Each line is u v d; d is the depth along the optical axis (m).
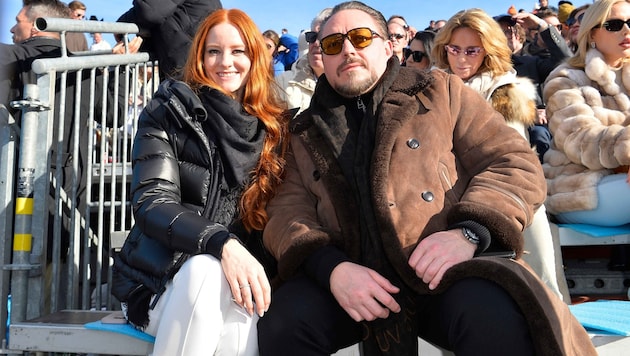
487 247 1.80
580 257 3.57
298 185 2.18
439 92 2.14
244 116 2.14
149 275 1.96
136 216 1.92
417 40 4.64
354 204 2.04
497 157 2.02
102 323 2.21
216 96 2.13
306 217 2.05
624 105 3.19
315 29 3.53
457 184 2.05
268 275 2.18
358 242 1.99
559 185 3.19
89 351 2.21
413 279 1.83
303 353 1.81
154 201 1.91
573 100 3.23
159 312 1.92
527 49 5.47
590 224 3.11
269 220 2.09
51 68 2.76
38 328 2.26
